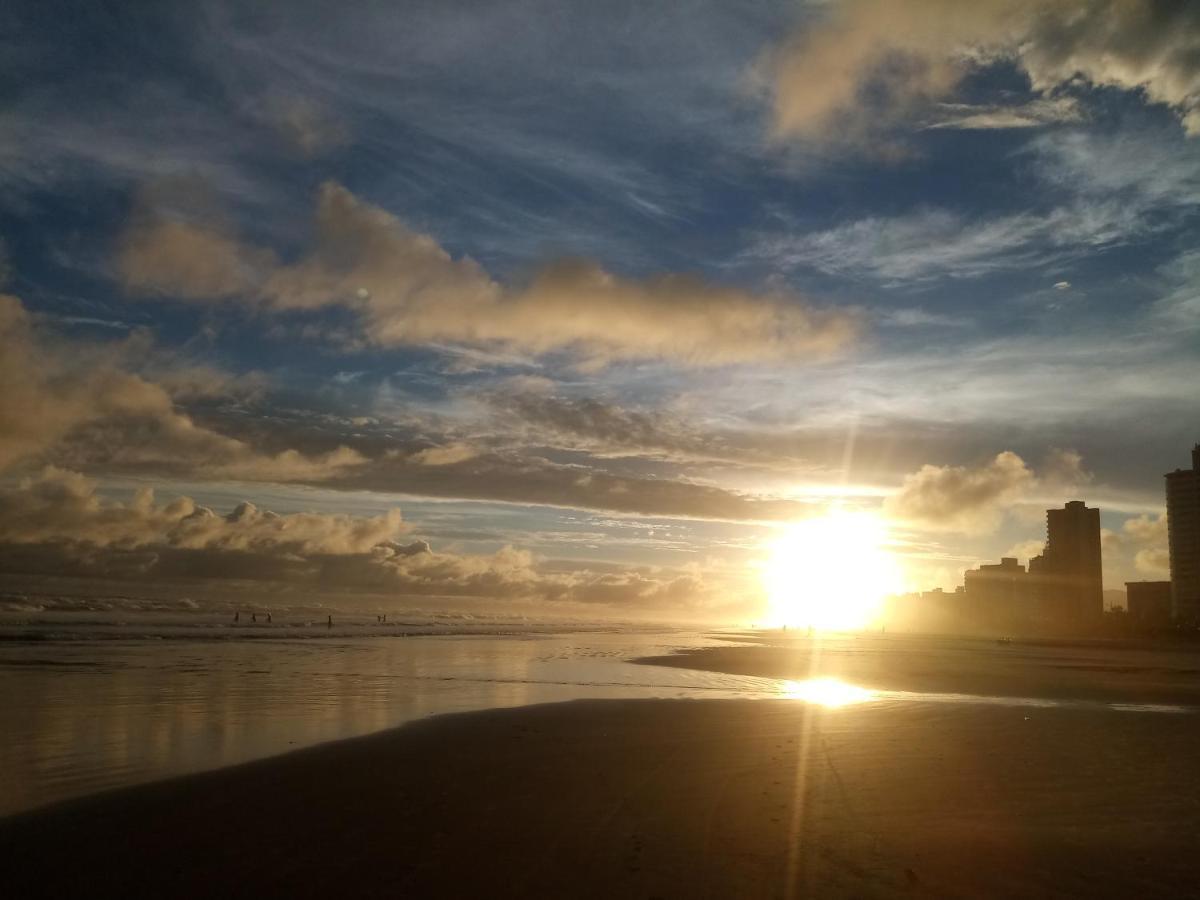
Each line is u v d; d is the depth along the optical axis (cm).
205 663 3538
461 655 4441
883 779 1308
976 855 912
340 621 9581
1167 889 809
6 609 8594
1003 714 2223
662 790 1217
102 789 1212
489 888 800
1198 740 1775
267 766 1383
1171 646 11031
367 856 896
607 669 3703
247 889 801
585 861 880
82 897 782
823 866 870
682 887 804
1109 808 1129
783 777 1318
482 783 1258
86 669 3130
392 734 1733
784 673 3747
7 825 1020
